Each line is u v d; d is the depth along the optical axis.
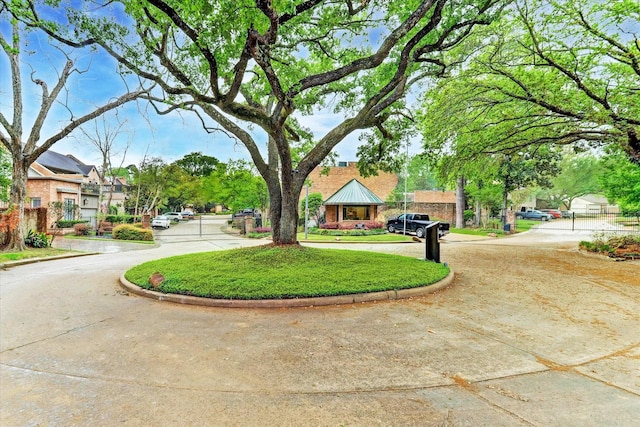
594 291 6.68
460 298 6.16
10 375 3.32
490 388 3.05
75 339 4.26
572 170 46.31
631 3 8.33
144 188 35.66
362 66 7.10
